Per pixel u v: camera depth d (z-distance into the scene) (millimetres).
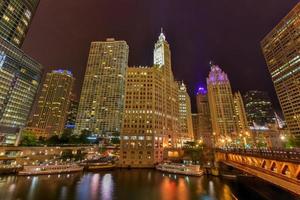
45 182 82812
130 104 151875
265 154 41375
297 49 185625
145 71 162625
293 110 186000
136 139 140250
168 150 149500
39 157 119812
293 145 124500
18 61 160875
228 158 82812
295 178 29719
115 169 125625
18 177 88875
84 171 114750
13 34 156625
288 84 195000
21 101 164625
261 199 65875
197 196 67938
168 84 191250
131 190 74500
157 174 108500
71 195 66562
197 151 138625
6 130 147750
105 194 68688
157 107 156500
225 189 77500
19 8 161125
